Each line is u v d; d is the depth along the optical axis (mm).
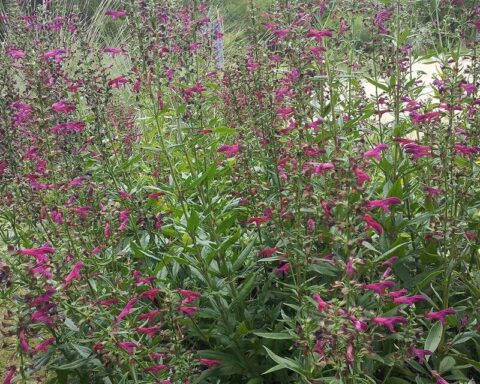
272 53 622
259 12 698
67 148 560
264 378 543
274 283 601
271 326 547
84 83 618
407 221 549
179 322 523
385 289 428
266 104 587
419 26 774
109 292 489
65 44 800
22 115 586
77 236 503
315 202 506
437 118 527
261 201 565
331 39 677
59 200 519
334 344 372
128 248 562
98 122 602
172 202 645
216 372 525
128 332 430
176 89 636
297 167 504
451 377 490
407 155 588
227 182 698
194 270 540
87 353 472
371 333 410
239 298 525
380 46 702
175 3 689
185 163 724
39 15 765
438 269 547
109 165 596
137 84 583
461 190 535
